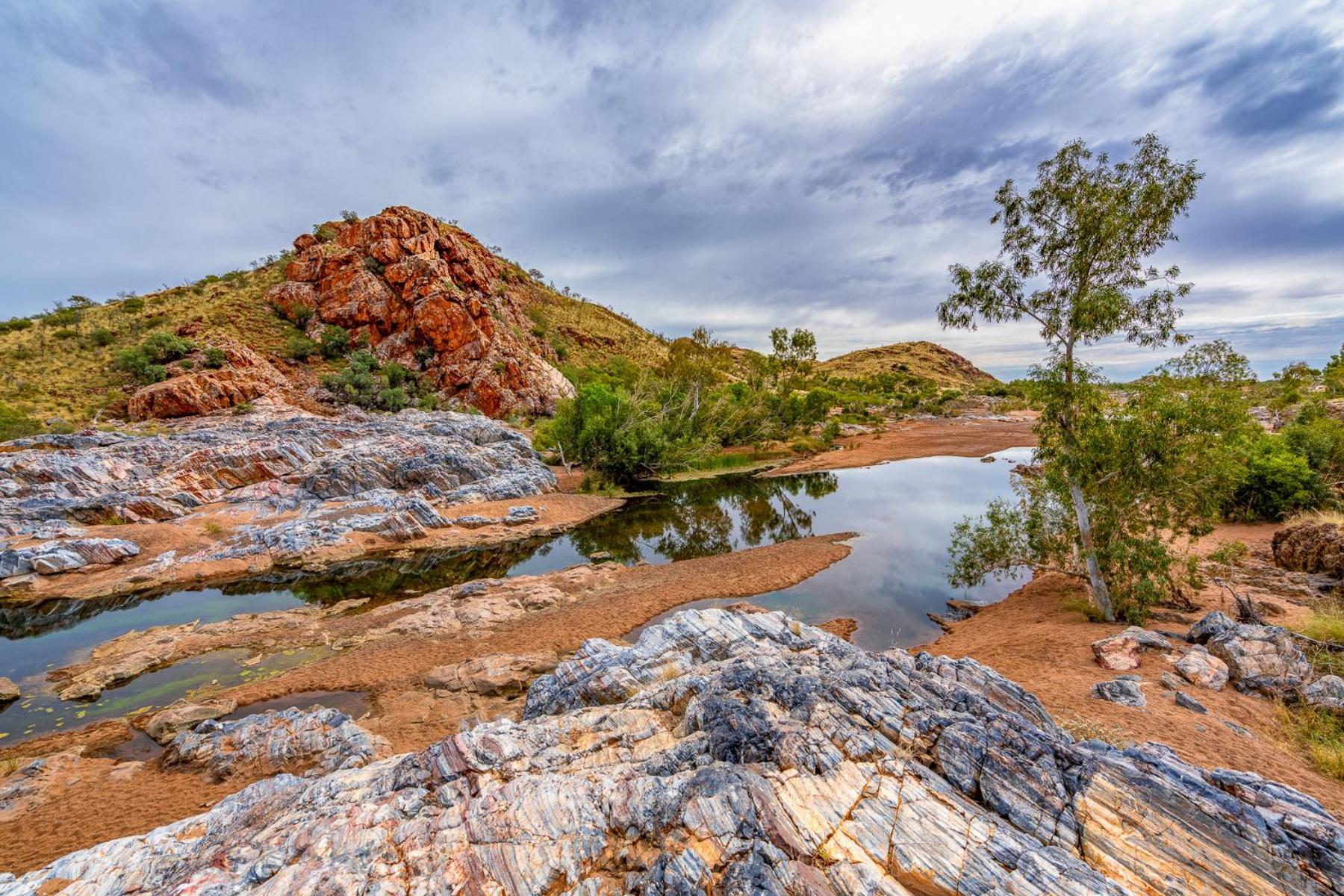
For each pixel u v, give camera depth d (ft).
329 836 21.04
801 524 107.96
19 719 48.49
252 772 36.99
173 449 126.11
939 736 23.45
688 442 184.75
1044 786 20.97
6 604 75.61
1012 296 48.62
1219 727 30.25
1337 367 204.44
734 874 17.76
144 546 91.91
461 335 261.44
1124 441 47.19
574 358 377.09
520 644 57.77
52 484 105.91
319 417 184.24
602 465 157.17
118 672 55.21
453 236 313.32
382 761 27.89
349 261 277.64
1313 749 28.07
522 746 26.55
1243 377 43.91
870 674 27.89
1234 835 18.26
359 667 54.39
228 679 54.24
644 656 39.34
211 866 21.13
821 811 20.01
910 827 19.38
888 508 116.88
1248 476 75.05
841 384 492.13
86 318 252.21
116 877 22.00
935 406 357.00
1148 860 18.21
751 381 245.65
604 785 22.66
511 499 128.98
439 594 74.43
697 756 24.20
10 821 33.01
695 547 99.40
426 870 19.44
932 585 72.28
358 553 95.09
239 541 94.79
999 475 149.89
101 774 38.63
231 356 215.72
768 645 39.40
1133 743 27.84
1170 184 42.11
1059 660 42.24
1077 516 53.06
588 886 18.75
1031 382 49.78
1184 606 50.65
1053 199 45.93
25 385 187.52
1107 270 45.16
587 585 76.28
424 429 159.84
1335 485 79.15
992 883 17.34
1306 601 49.08
